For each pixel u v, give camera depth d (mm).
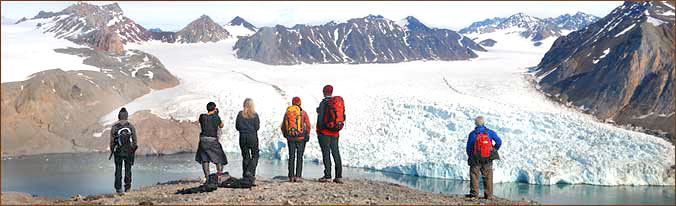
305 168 23891
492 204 10906
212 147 12359
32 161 24031
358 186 12891
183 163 24969
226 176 12812
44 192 16844
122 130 12523
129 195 11477
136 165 24172
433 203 10742
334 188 12273
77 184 18406
